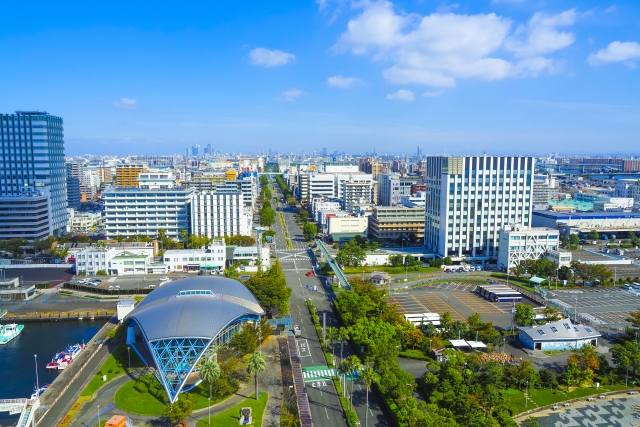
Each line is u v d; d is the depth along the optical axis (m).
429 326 168.25
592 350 147.50
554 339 165.00
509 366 139.75
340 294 191.88
